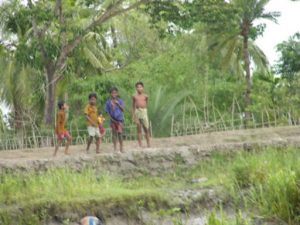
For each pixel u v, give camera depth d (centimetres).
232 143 4909
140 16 9200
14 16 7531
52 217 3344
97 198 3478
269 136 5438
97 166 4347
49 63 7381
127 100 7756
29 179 3869
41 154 4816
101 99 8231
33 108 9044
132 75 8856
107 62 9400
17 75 8731
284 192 3030
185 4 7450
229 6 7606
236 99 8956
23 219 3288
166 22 7788
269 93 8356
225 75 10656
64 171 3972
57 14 7256
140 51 9350
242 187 3784
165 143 5316
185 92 7894
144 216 3481
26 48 7075
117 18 9169
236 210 3350
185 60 8994
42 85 8744
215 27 9838
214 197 3684
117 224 3412
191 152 4719
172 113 7525
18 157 4647
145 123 4831
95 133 4572
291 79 9994
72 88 8600
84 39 8288
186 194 3719
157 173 4512
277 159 4197
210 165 4625
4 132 5900
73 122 7875
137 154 4531
